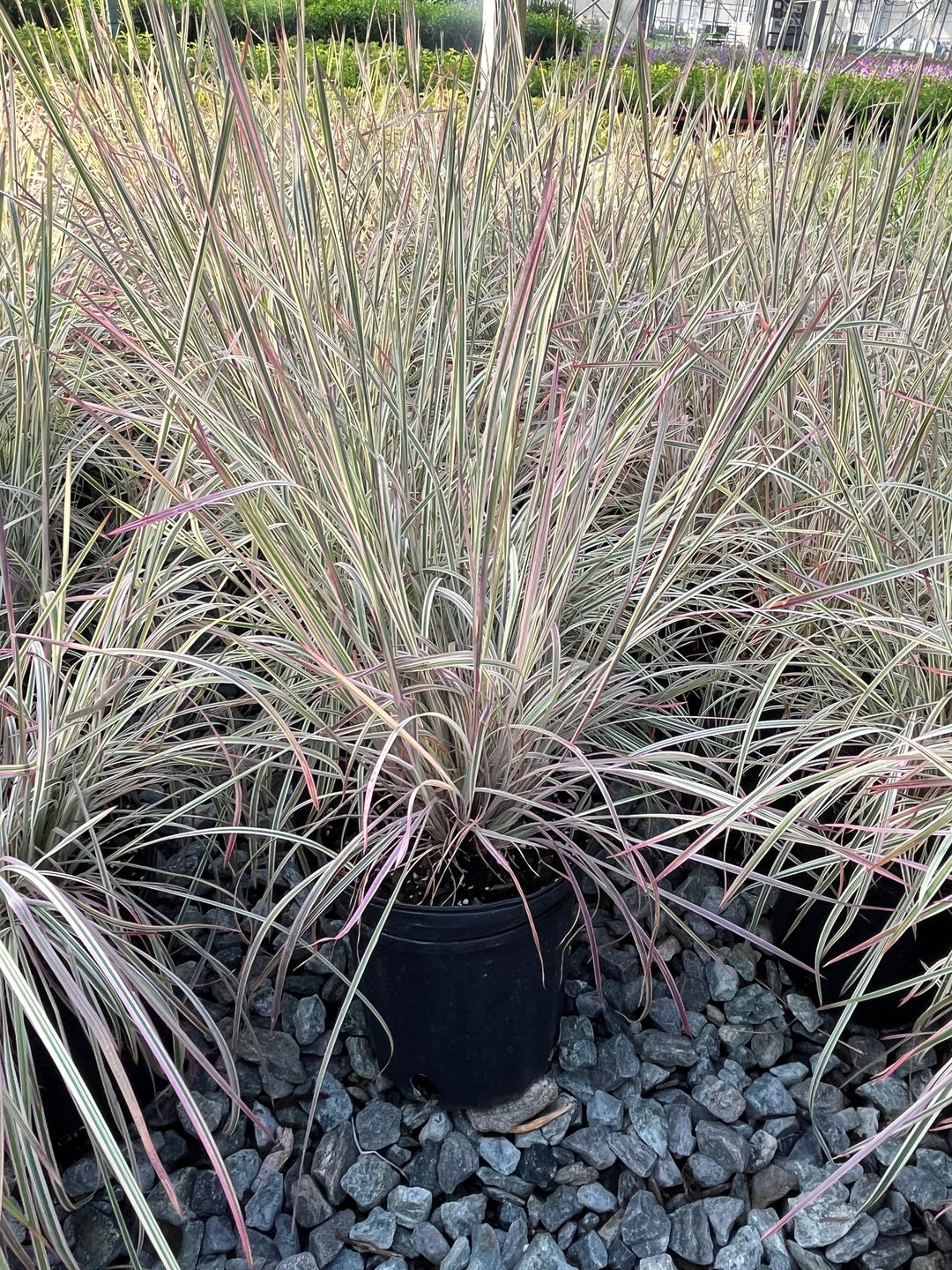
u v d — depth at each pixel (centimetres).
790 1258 119
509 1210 122
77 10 186
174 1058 129
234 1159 125
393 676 108
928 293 185
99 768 126
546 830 128
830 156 211
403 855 100
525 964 120
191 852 158
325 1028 140
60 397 169
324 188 142
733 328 183
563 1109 133
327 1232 119
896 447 174
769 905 161
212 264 129
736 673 157
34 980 113
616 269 187
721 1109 133
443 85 258
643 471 194
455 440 123
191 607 148
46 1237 115
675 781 114
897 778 126
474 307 178
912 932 133
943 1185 124
